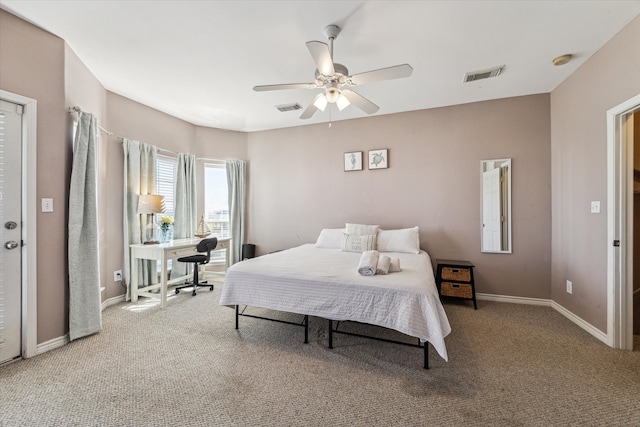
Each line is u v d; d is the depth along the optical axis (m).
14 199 2.03
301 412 1.52
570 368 1.93
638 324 2.47
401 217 3.87
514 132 3.35
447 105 3.63
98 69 2.76
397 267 2.39
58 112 2.26
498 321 2.78
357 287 2.05
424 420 1.46
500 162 3.41
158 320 2.82
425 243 3.73
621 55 2.12
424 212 3.75
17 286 2.05
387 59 2.55
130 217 3.44
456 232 3.60
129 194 3.44
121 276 3.39
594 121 2.44
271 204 4.65
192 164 4.30
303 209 4.46
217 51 2.44
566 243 2.89
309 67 2.71
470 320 2.81
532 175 3.28
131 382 1.79
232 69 2.75
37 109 2.13
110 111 3.26
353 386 1.75
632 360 2.02
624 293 2.19
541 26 2.09
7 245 2.00
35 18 2.04
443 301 3.42
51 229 2.22
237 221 4.71
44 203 2.18
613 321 2.22
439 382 1.78
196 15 1.99
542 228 3.24
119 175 3.37
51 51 2.21
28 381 1.79
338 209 4.24
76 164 2.37
